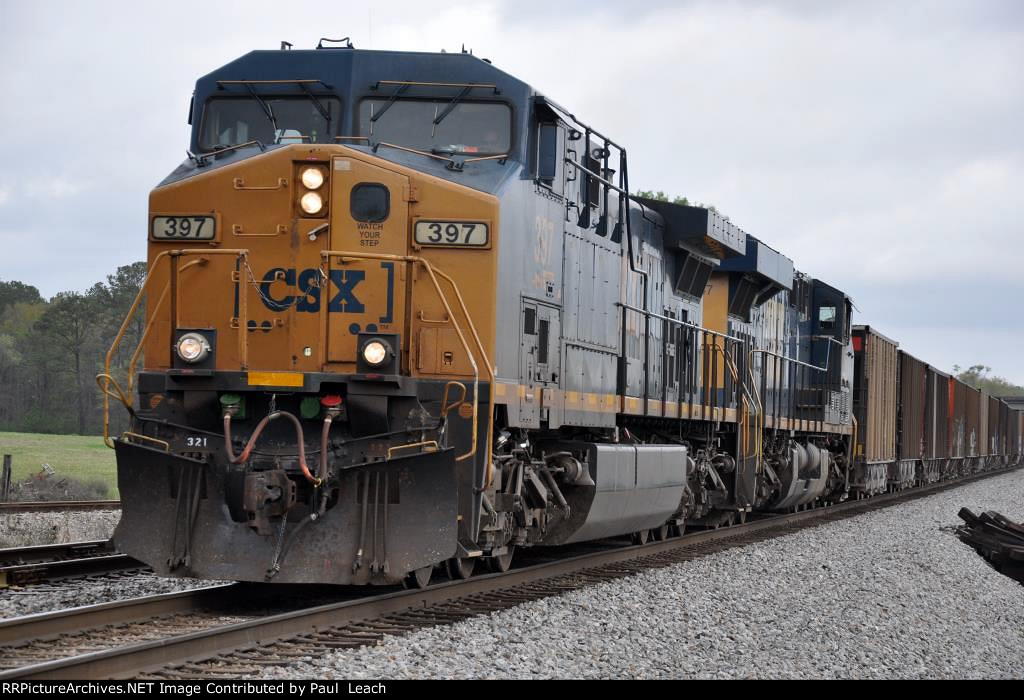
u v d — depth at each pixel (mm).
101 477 51844
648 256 26641
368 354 15141
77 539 26109
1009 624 19703
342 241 15742
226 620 14234
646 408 25016
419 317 15828
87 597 16500
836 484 44531
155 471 15156
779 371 36531
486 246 16016
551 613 15781
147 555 15000
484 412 15781
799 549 26500
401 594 15352
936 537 31969
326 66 17219
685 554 24719
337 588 17156
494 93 17391
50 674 10258
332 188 15742
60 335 118875
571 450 20766
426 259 15984
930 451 65938
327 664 11727
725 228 29750
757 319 36438
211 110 17406
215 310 15781
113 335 118000
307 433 15492
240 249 15547
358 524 14953
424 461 14805
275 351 15617
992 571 26750
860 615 17812
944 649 16062
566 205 20016
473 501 15711
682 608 17188
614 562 22516
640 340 25094
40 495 37719
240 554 14875
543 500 19312
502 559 19141
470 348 15844
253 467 15250
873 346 49312
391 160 16094
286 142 16969
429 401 15656
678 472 25594
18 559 19672
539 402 18656
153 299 15984
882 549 27797
